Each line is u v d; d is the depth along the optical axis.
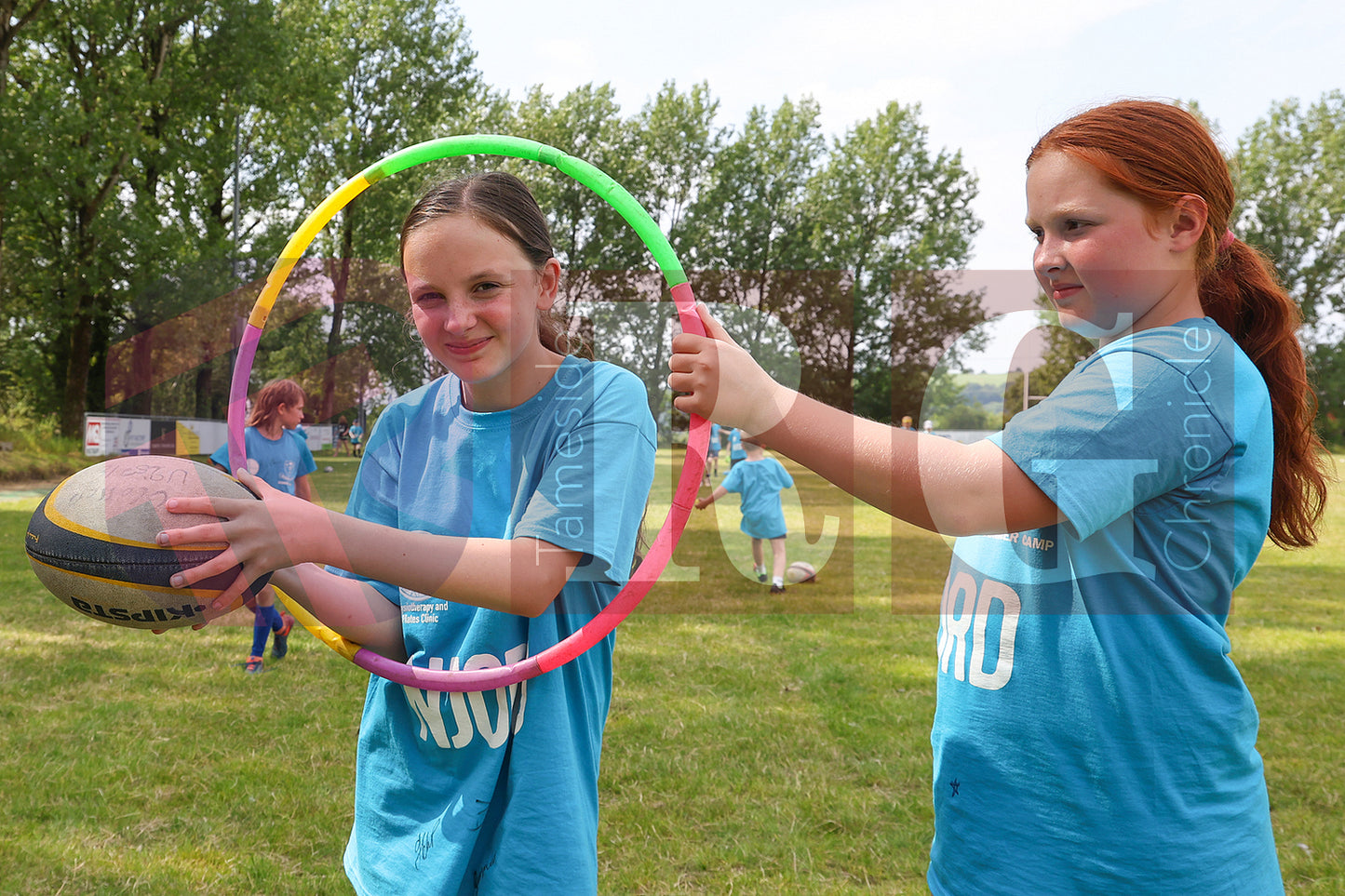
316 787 3.41
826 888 2.80
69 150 19.25
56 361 22.69
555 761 1.42
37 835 3.02
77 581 1.50
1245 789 1.27
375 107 29.84
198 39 22.08
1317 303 39.62
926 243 34.97
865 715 4.21
